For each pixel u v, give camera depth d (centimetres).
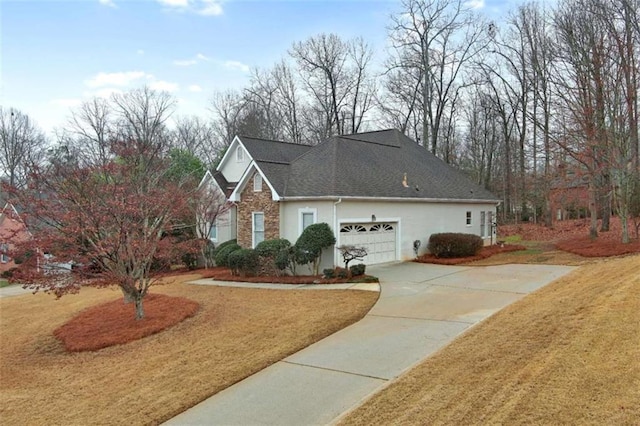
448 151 3931
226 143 4509
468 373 588
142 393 670
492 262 1823
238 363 759
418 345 779
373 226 1814
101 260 1027
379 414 509
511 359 607
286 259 1616
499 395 500
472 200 2327
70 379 771
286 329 938
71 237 982
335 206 1644
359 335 870
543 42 3072
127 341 941
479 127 4303
